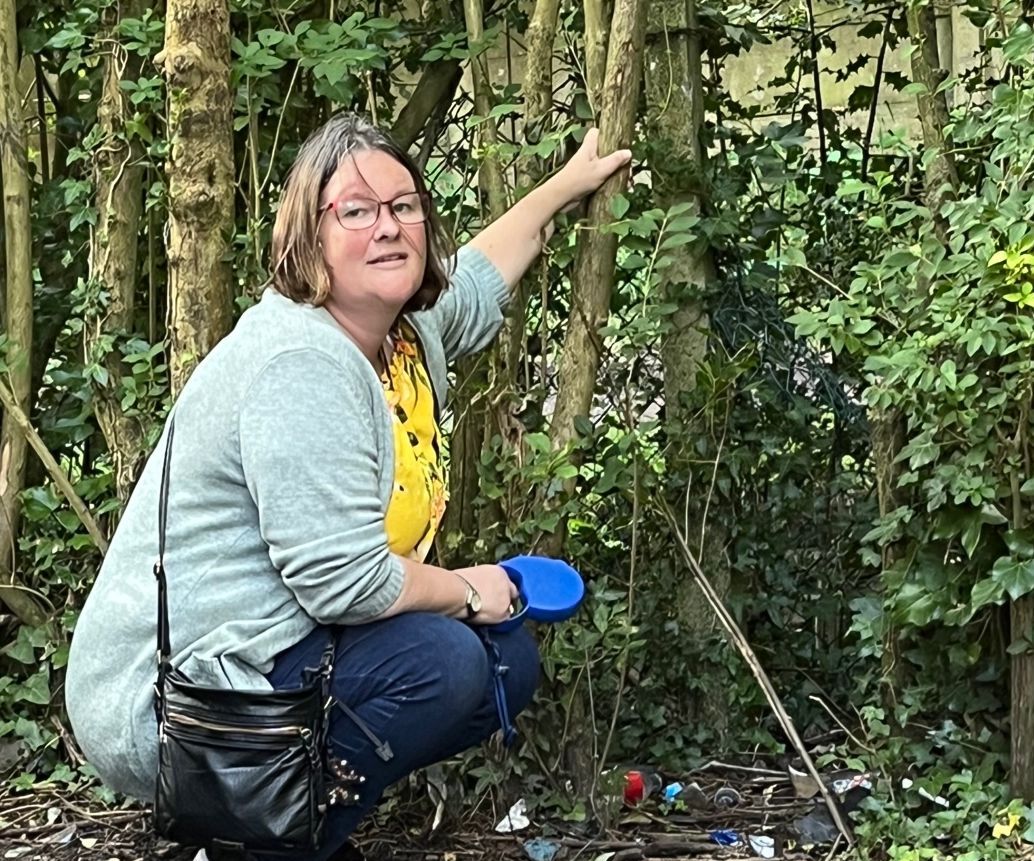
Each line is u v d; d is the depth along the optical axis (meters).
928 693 2.49
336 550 1.81
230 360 1.87
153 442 2.62
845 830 2.35
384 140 1.96
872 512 2.96
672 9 2.77
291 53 2.51
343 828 1.99
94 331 2.75
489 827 2.51
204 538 1.89
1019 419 2.24
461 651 1.94
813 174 3.28
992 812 2.33
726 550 2.87
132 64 2.72
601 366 2.75
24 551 2.84
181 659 1.89
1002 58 2.50
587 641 2.46
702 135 2.86
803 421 2.91
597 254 2.43
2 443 2.85
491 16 2.83
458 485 2.60
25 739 2.79
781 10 3.54
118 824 2.60
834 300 2.34
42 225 2.94
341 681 1.92
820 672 2.94
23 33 2.88
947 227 2.48
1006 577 2.24
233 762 1.85
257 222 2.53
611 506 2.79
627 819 2.54
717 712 2.85
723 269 2.88
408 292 1.97
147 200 2.73
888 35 3.23
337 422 1.83
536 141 2.53
